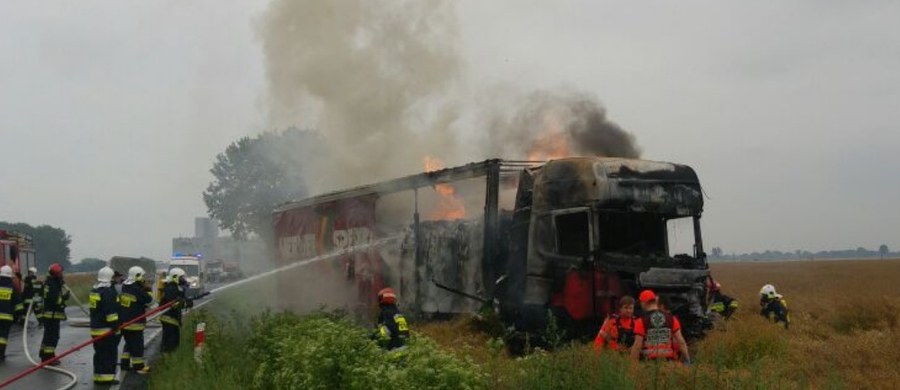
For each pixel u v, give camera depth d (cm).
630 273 1311
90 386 1274
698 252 1385
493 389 788
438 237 1725
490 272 1551
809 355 1094
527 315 1427
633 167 1366
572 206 1355
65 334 2188
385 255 1892
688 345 1216
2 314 1628
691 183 1401
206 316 1620
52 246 13300
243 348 1230
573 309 1329
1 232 2469
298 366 853
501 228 1565
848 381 912
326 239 2162
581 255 1336
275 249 2569
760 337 1130
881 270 6781
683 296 1324
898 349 1080
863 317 1673
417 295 1769
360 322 1777
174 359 1368
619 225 1355
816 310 1967
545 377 750
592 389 730
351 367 775
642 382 781
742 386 774
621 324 1002
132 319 1397
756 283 4278
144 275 1442
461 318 1578
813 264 11431
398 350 814
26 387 1261
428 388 719
